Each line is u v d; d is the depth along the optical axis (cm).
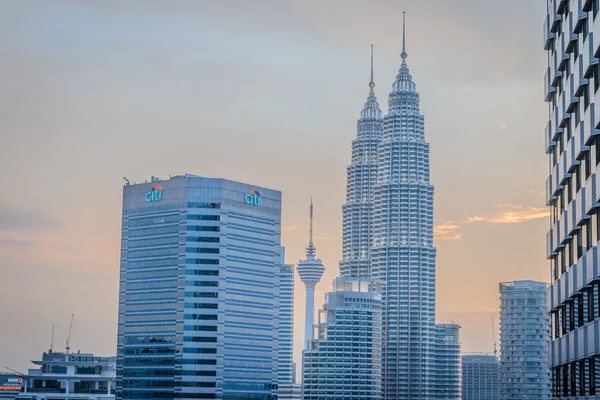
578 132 15200
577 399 15950
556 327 18138
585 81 14712
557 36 17038
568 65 16188
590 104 14175
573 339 15975
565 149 16525
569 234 16350
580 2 14612
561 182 16888
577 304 15950
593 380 14762
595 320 14212
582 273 15100
